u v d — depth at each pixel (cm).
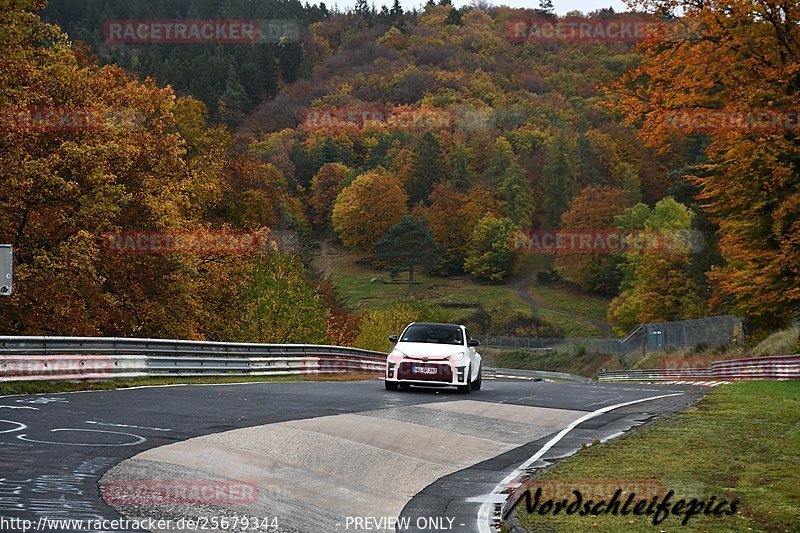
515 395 2155
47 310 3175
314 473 1047
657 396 2309
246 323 5116
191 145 5619
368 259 16050
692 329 6712
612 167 15475
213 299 4656
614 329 9944
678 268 8869
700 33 2866
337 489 979
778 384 2911
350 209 15975
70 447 1079
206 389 2009
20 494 816
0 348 1842
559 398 2111
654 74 2902
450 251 15350
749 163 2933
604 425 1622
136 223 3716
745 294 3341
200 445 1142
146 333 3962
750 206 3102
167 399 1714
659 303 8694
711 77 2855
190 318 4009
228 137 6034
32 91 3284
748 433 1476
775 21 2788
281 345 3027
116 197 3275
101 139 3416
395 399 1884
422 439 1347
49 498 809
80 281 3216
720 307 7181
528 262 15588
